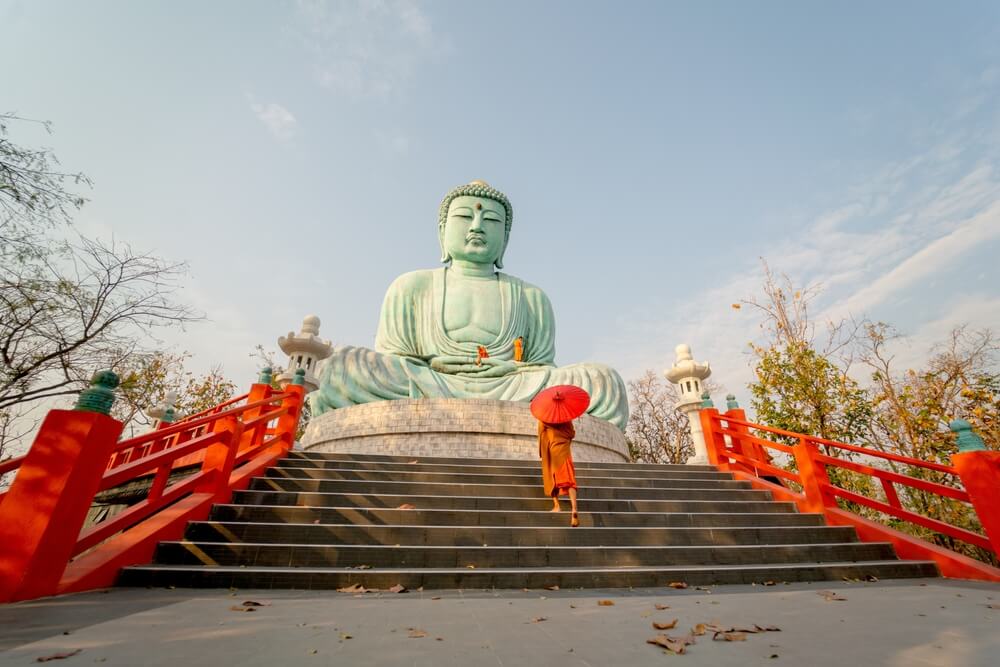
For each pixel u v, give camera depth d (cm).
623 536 673
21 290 905
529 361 1812
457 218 1964
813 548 673
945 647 283
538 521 709
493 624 333
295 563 541
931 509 1130
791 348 1384
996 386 1138
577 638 297
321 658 252
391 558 558
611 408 1521
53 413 431
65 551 406
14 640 273
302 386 1020
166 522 557
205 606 379
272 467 839
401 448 1289
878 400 1277
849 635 311
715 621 348
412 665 243
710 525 771
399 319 1775
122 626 310
